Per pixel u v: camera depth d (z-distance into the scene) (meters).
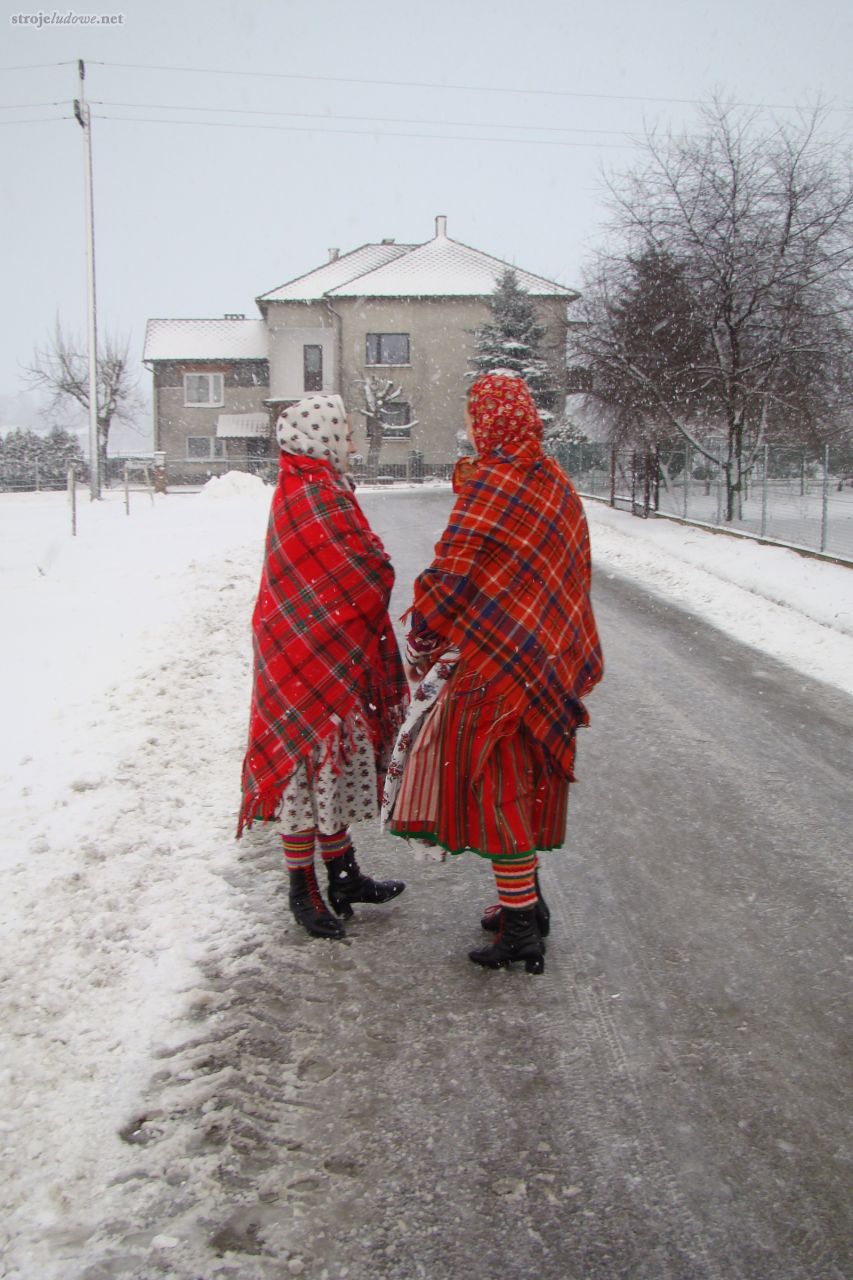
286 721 3.28
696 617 9.37
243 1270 2.04
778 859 4.10
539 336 33.59
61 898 3.55
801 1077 2.69
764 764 5.29
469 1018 2.97
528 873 3.16
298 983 3.15
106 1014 2.92
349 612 3.27
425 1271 2.06
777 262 15.25
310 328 43.81
